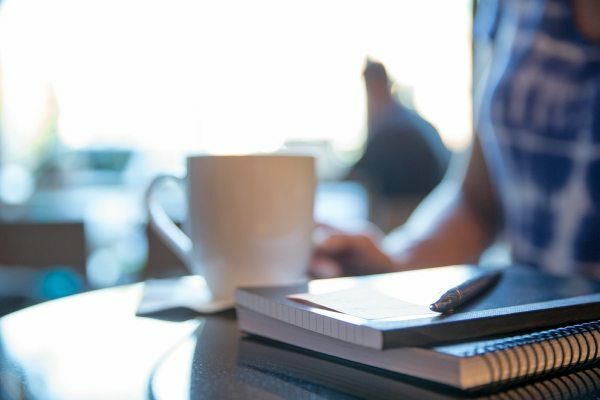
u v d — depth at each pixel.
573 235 0.74
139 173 3.81
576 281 0.48
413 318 0.33
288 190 0.54
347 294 0.41
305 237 0.56
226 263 0.55
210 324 0.49
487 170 0.91
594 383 0.32
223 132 4.41
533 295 0.41
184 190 0.56
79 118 3.93
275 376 0.34
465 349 0.31
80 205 3.05
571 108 0.73
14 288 1.75
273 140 4.44
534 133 0.77
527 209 0.79
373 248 0.71
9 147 3.70
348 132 4.32
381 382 0.32
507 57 0.83
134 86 4.12
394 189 2.80
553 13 0.75
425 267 0.84
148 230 1.65
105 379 0.35
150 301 0.56
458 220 0.91
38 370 0.37
